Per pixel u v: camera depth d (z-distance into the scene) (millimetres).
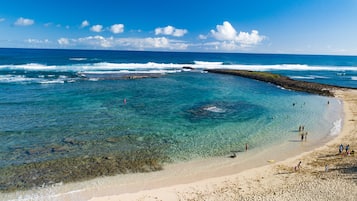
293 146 25469
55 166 20516
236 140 26812
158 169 20688
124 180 18953
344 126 31359
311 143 26172
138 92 49781
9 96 42469
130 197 16922
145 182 18781
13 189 17391
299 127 30219
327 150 24359
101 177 19219
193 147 24891
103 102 40688
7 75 65312
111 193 17328
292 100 45750
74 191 17422
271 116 35281
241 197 16656
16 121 30219
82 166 20688
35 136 26047
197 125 31141
